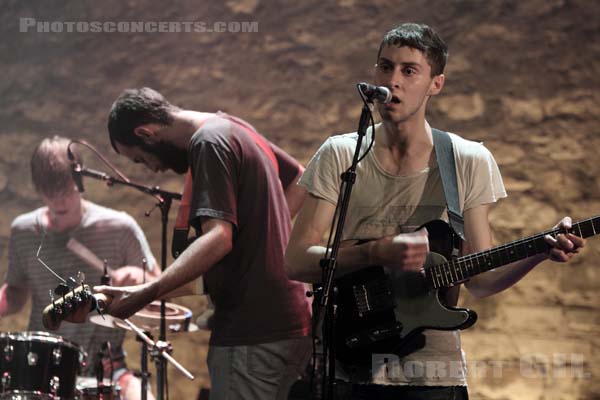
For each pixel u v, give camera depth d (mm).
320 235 3498
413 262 3316
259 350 3877
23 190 7762
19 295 5895
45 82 7828
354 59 7219
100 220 5855
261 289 3914
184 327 5051
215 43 7512
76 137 7715
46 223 5840
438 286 3383
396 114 3375
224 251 3811
